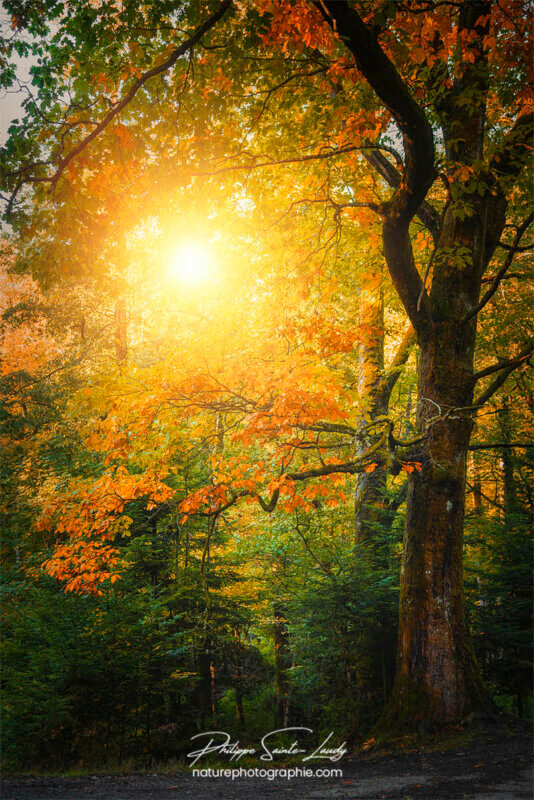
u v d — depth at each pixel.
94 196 8.03
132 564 12.91
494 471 13.02
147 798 6.55
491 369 9.30
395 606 10.36
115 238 8.54
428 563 9.06
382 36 8.22
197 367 9.79
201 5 7.57
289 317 10.83
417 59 7.70
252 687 16.52
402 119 7.68
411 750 8.11
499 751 7.34
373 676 10.30
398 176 10.81
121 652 10.57
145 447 10.38
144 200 8.21
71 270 8.16
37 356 21.02
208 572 13.62
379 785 6.63
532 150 9.27
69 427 15.42
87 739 9.93
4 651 10.46
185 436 10.71
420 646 8.84
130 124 8.31
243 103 9.56
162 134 8.55
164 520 14.41
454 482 9.26
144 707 11.34
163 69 7.43
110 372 9.95
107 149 8.07
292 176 11.14
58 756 9.51
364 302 14.20
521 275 10.32
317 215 12.55
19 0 7.71
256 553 14.70
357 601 10.19
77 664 9.89
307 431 10.07
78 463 14.93
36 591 11.38
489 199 10.33
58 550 9.85
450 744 7.93
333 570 11.05
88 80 7.87
